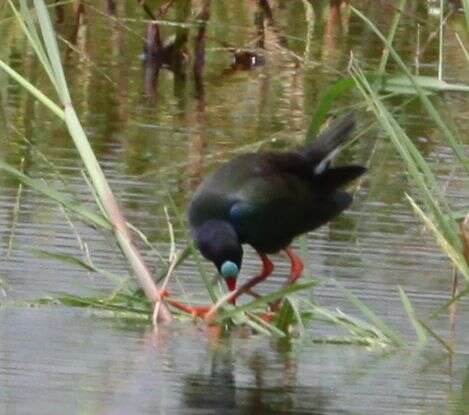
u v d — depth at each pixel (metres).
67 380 8.62
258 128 15.28
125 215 12.09
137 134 14.83
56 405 8.12
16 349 9.21
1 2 18.97
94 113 15.66
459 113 15.88
